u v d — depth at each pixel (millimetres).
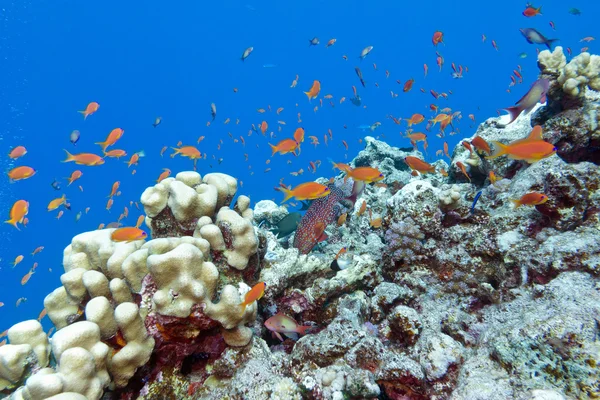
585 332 624
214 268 751
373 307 994
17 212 1729
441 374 747
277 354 876
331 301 1035
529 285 853
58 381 608
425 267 1096
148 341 735
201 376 807
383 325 970
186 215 884
